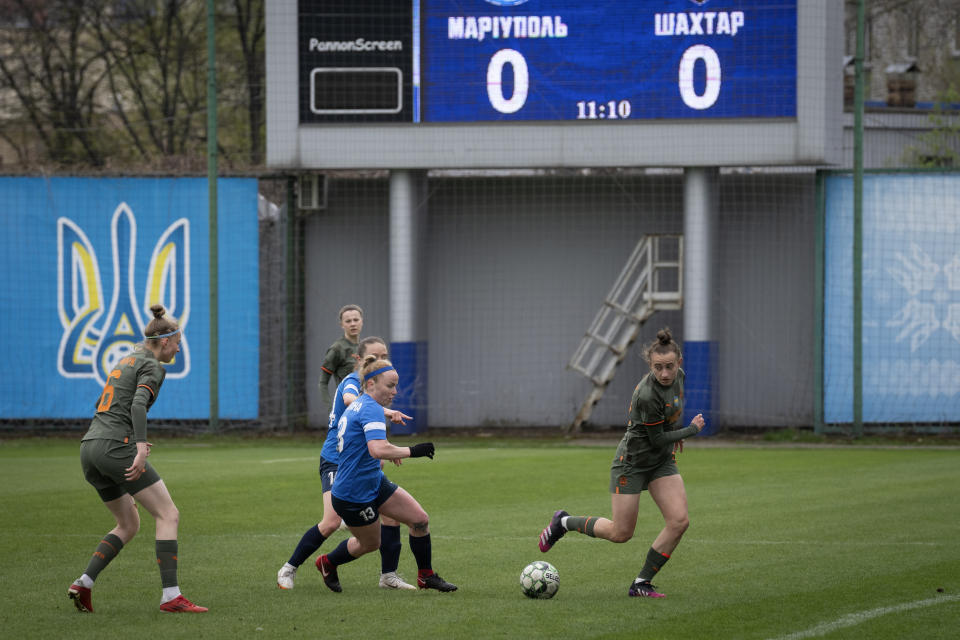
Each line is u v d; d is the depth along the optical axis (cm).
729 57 7194
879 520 3812
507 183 8038
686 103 7238
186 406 7638
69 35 12056
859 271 7119
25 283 7700
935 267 7281
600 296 8025
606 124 7288
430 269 8081
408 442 7212
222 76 12162
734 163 7200
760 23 7169
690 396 7350
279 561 3173
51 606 2584
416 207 7650
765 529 3638
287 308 7888
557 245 8031
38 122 11819
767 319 7850
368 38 7388
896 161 10081
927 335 7281
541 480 4997
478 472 5309
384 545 2797
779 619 2416
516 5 7306
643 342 8050
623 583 2844
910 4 13200
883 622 2384
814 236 7812
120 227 7700
